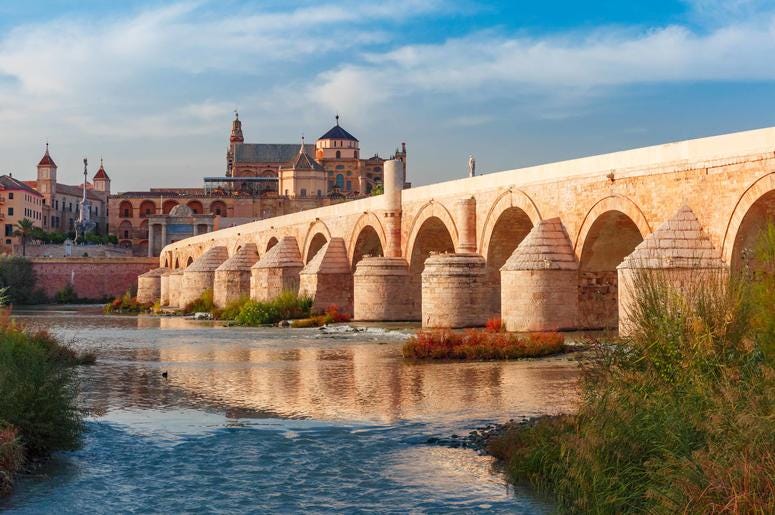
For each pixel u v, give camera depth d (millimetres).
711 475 12023
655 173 38500
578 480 13750
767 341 18281
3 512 14414
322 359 35969
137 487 15836
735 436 12922
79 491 15578
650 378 16812
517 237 51875
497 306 52000
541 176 46875
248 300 79438
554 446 15656
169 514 14320
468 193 54406
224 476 16484
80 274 141250
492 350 34844
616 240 43781
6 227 186500
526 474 15828
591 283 44250
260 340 47781
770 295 19219
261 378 29641
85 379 29703
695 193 36188
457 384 27109
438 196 57938
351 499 14969
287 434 19859
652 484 12812
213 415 22359
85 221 193500
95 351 41594
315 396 25297
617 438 14195
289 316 66188
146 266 146125
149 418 21969
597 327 44031
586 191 43125
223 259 102125
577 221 43844
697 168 36094
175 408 23469
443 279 51219
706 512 11555
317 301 68500
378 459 17484
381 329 52531
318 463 17297
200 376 30406
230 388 27203
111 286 143375
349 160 199125
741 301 18766
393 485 15695
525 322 43375
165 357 38000
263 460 17578
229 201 196250
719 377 16812
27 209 190125
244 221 182875
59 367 20875
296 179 190000
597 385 17047
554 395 24219
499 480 15828
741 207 33656
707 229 35500
